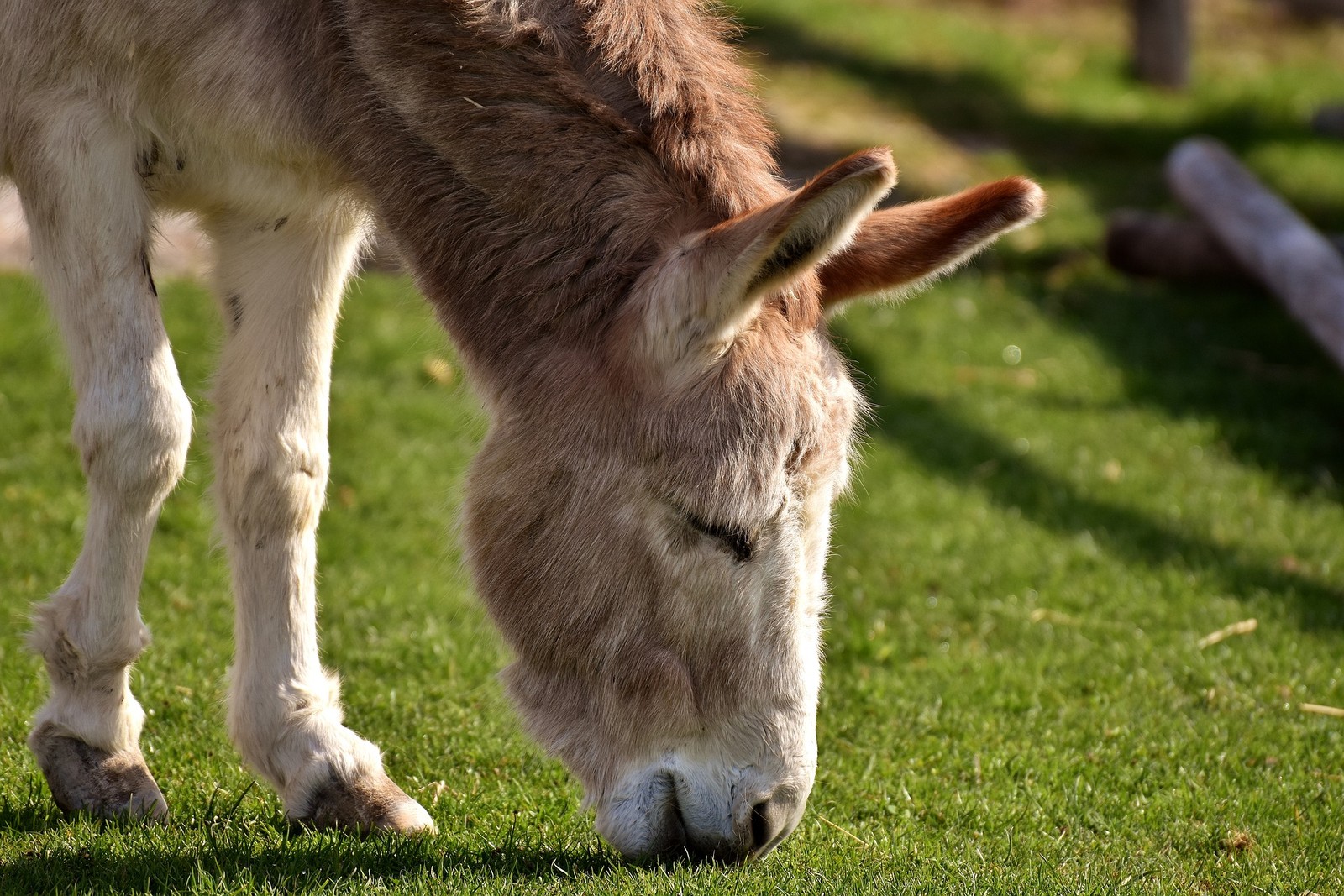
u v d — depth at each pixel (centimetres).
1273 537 1145
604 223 550
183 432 607
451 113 573
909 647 934
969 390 1442
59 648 622
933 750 789
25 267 1390
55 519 993
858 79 2544
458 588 964
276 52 598
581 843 638
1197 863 668
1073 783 754
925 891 573
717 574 525
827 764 764
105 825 612
